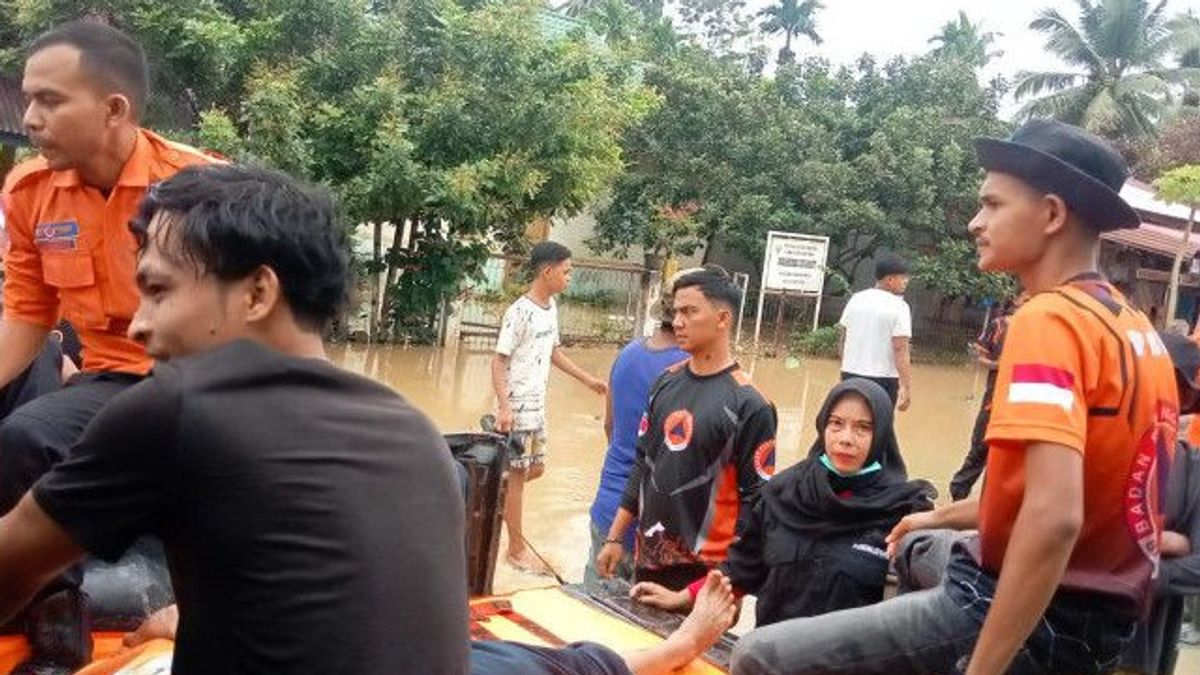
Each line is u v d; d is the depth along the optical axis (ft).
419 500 5.03
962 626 7.77
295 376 4.96
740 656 8.61
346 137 45.01
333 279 5.24
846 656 8.15
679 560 12.77
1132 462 7.07
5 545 4.93
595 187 51.85
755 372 54.95
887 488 11.04
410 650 4.83
